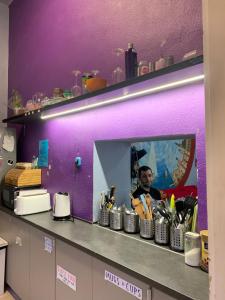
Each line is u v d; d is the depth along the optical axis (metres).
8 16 3.66
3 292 2.42
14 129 2.98
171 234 1.37
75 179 2.10
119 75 1.73
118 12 1.88
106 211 1.81
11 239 2.35
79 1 2.30
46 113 2.18
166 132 1.42
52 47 2.66
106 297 1.26
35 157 2.78
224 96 0.58
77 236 1.59
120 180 2.07
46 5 2.81
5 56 3.60
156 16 1.58
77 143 2.10
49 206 2.38
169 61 1.31
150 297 1.05
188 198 1.41
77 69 2.28
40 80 2.85
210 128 0.62
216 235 0.60
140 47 1.68
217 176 0.60
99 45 2.04
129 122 1.64
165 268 1.13
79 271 1.46
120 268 1.17
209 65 0.62
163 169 1.80
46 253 1.79
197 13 1.34
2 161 2.83
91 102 1.72
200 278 1.04
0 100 3.48
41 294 1.84
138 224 1.65
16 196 2.30
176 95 1.38
